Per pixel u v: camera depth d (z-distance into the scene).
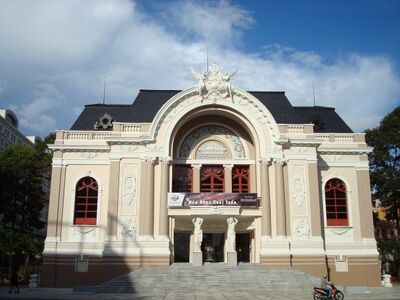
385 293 31.83
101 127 43.62
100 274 38.09
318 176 41.53
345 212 41.25
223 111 41.28
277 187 39.28
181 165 42.16
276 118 43.16
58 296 29.02
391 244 50.41
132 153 39.94
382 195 54.34
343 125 45.62
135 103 44.31
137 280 33.34
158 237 38.12
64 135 41.62
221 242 41.78
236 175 42.16
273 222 38.94
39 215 61.06
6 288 37.25
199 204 39.09
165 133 40.09
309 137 41.03
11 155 58.91
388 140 53.69
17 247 45.12
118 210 38.59
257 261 38.91
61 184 40.53
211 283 33.06
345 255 39.66
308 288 32.88
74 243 39.25
